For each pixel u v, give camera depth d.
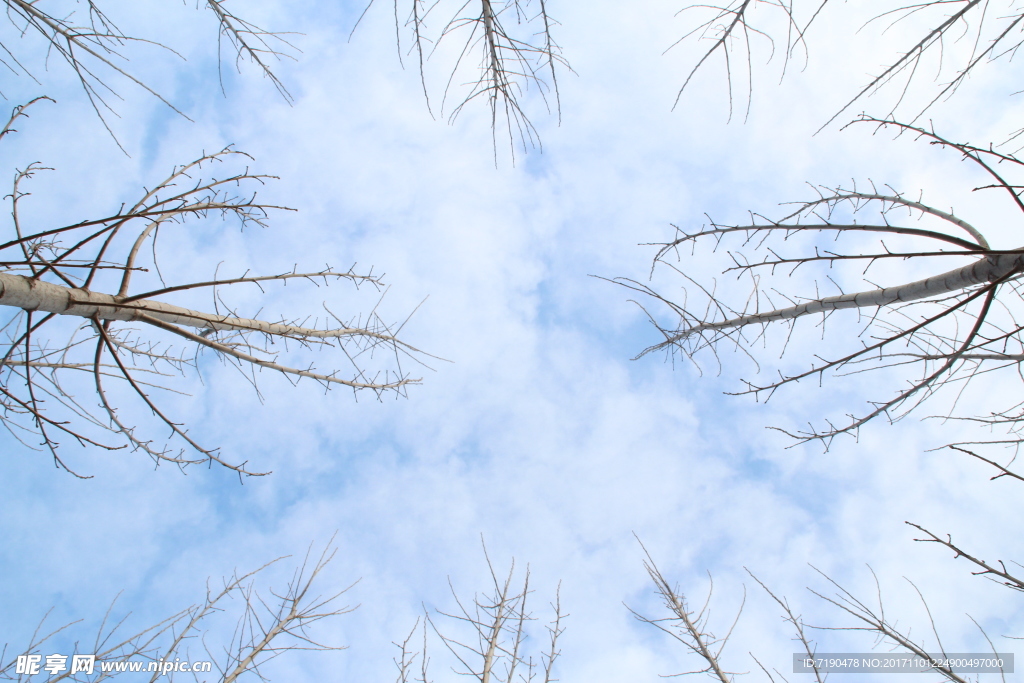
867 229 3.21
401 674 6.15
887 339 3.24
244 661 5.48
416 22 3.06
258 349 4.25
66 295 3.25
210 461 4.12
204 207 3.66
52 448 3.71
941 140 3.17
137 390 3.63
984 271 3.48
